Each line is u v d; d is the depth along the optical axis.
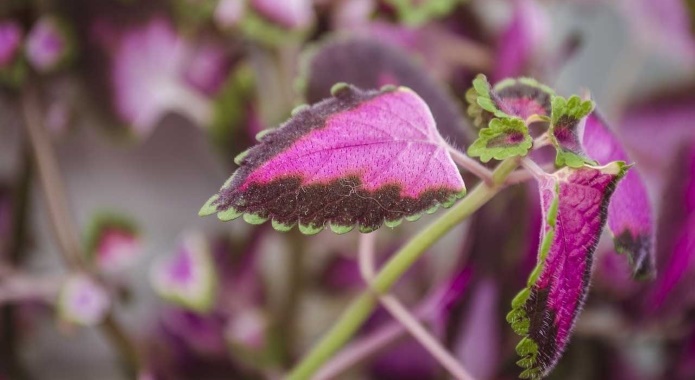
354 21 0.54
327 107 0.39
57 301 0.57
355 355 0.49
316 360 0.44
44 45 0.56
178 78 0.60
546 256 0.36
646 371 0.59
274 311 0.61
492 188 0.39
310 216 0.37
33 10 0.58
